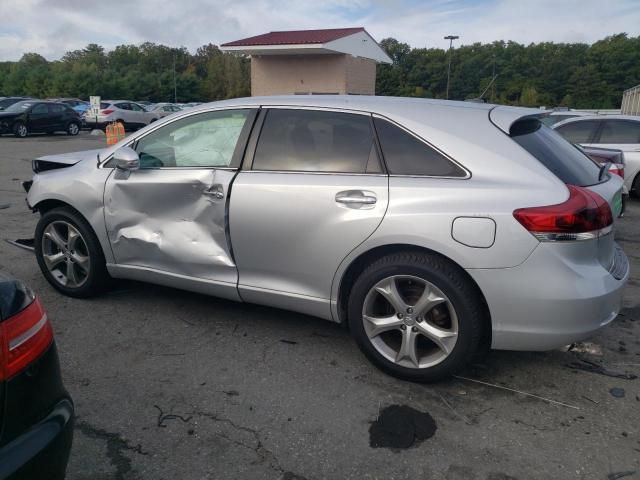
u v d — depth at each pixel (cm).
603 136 922
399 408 283
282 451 249
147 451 248
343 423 270
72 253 409
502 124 300
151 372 315
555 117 1094
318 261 316
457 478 233
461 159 290
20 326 175
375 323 307
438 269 285
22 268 489
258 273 340
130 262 388
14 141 1998
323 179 313
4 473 156
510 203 271
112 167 388
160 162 372
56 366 191
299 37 2339
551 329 273
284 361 330
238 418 273
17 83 6303
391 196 293
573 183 287
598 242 279
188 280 365
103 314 392
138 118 2919
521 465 242
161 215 366
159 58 9662
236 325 379
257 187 327
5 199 845
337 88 2348
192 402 286
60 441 176
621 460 245
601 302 274
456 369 293
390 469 238
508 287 272
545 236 266
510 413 280
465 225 275
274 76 2431
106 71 6606
